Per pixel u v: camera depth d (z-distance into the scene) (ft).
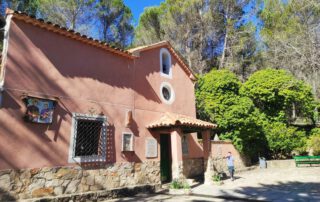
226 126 54.29
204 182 38.34
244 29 87.35
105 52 31.76
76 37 28.22
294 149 60.85
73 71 27.48
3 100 21.40
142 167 32.94
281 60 79.66
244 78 86.63
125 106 32.71
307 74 75.25
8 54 22.41
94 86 29.30
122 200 27.17
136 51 35.60
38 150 22.90
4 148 20.76
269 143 59.41
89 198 25.55
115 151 29.89
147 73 37.83
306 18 73.46
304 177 42.57
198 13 80.38
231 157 42.04
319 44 69.62
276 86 60.90
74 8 65.77
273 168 56.85
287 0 82.23
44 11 60.34
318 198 26.76
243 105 54.39
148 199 27.81
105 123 29.43
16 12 23.08
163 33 79.05
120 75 33.09
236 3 86.74
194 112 47.06
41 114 23.47
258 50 88.84
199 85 61.21
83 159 26.35
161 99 39.34
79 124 27.22
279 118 61.87
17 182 21.06
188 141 43.70
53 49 26.03
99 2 71.26
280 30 81.30
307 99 62.64
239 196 28.91
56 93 25.34
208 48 88.84
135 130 33.30
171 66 43.52
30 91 23.29
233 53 86.02
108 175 28.45
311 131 64.39
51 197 22.63
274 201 26.08
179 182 32.63
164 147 39.88
